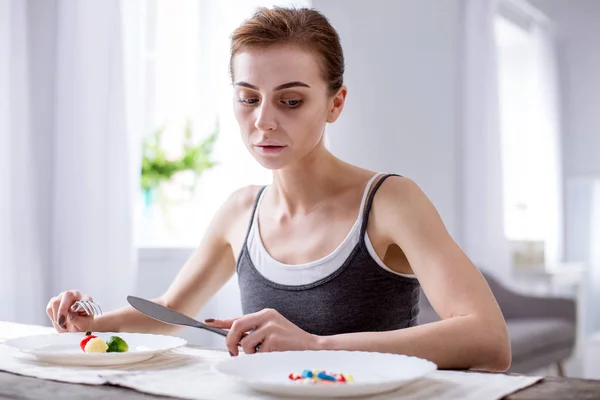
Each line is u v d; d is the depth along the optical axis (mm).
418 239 1077
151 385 744
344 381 723
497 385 745
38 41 2662
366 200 1146
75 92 2678
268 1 3207
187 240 3197
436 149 3867
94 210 2674
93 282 2656
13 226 2527
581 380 780
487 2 3902
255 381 685
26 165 2566
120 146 2732
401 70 3850
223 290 3043
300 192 1189
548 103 4570
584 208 4625
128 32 2805
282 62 1046
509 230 4645
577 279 4281
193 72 3295
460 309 989
